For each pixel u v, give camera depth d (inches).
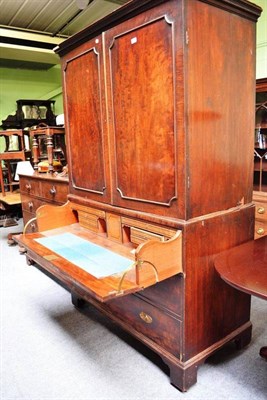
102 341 75.9
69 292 101.5
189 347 58.4
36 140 136.6
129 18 57.1
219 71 54.4
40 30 183.3
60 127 122.2
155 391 59.9
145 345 69.2
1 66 214.8
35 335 78.8
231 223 61.2
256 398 57.6
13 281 110.3
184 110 50.4
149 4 52.2
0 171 160.6
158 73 53.4
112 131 66.4
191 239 54.5
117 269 53.9
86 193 79.5
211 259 58.6
